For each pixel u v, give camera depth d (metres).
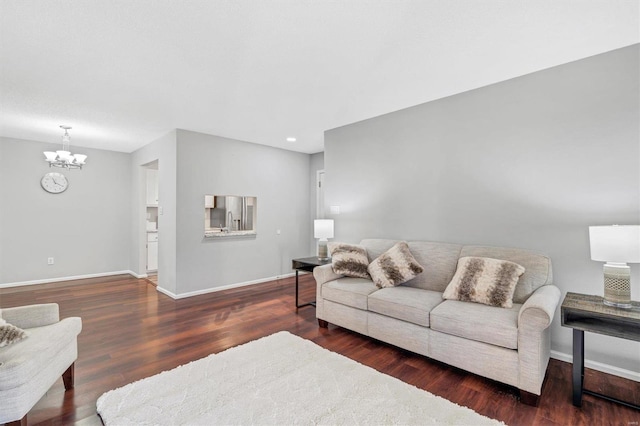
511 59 2.43
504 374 2.03
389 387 2.09
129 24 1.94
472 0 1.74
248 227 5.28
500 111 2.85
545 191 2.61
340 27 1.99
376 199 3.84
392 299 2.64
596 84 2.37
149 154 5.20
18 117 3.80
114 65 2.48
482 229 2.97
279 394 2.00
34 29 1.98
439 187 3.27
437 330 2.35
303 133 4.62
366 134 3.94
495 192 2.89
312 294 4.52
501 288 2.35
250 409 1.85
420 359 2.54
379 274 3.04
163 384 2.11
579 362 1.92
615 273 1.97
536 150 2.65
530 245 2.68
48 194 5.23
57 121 3.98
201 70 2.57
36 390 1.70
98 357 2.53
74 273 5.50
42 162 5.16
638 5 1.78
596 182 2.38
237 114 3.72
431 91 3.06
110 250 5.88
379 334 2.73
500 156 2.85
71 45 2.18
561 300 2.51
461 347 2.22
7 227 4.88
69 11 1.80
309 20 1.91
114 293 4.58
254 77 2.71
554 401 1.98
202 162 4.58
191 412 1.82
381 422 1.74
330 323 3.35
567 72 2.49
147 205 6.01
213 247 4.70
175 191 4.32
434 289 2.97
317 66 2.52
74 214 5.48
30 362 1.66
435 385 2.15
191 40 2.13
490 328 2.08
